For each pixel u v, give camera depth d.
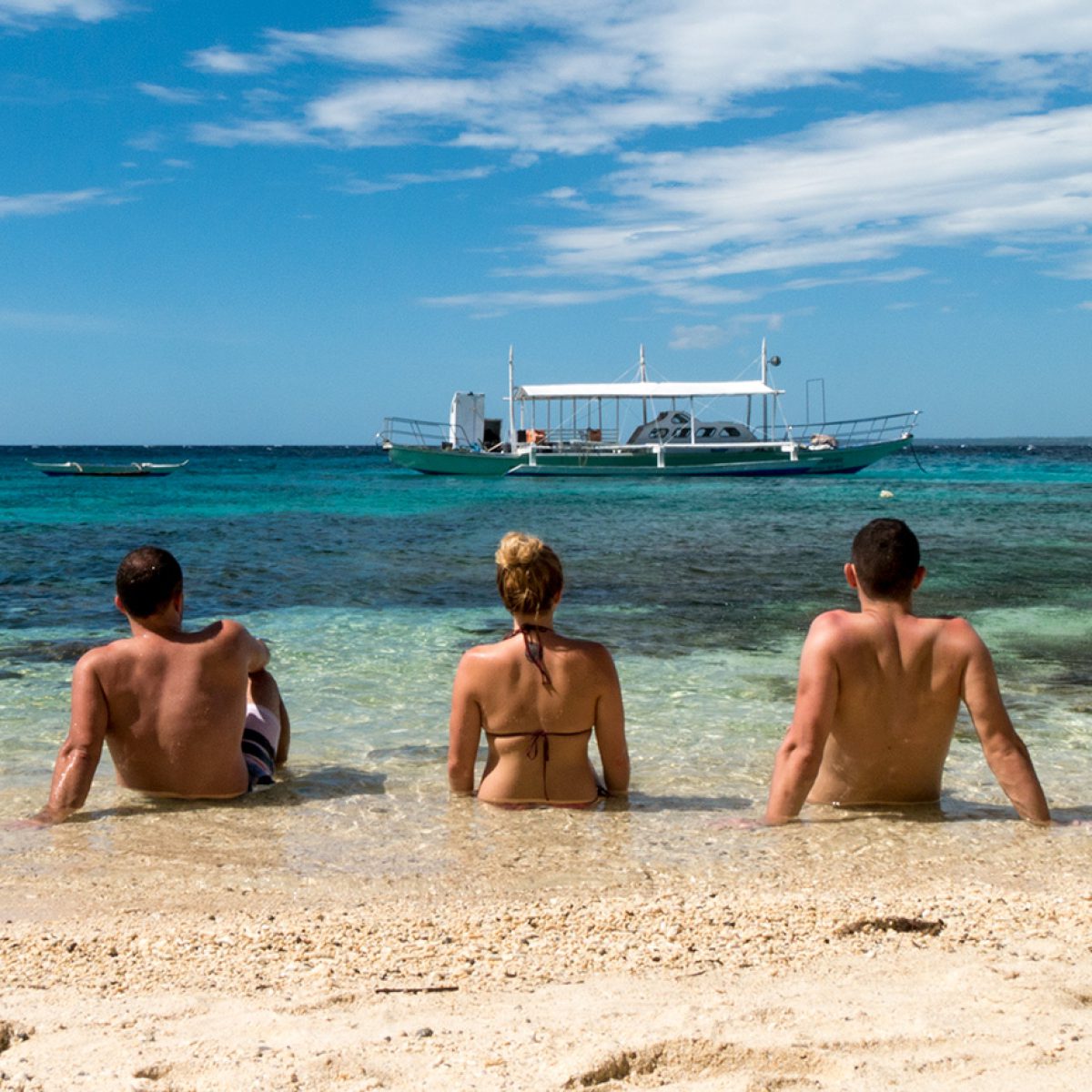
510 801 4.78
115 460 114.88
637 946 3.08
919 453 117.19
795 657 8.53
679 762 5.57
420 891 3.71
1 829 4.39
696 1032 2.34
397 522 24.61
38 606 11.20
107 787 5.02
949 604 11.23
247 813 4.66
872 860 4.02
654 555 16.75
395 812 4.66
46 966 2.95
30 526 23.39
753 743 5.95
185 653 4.85
